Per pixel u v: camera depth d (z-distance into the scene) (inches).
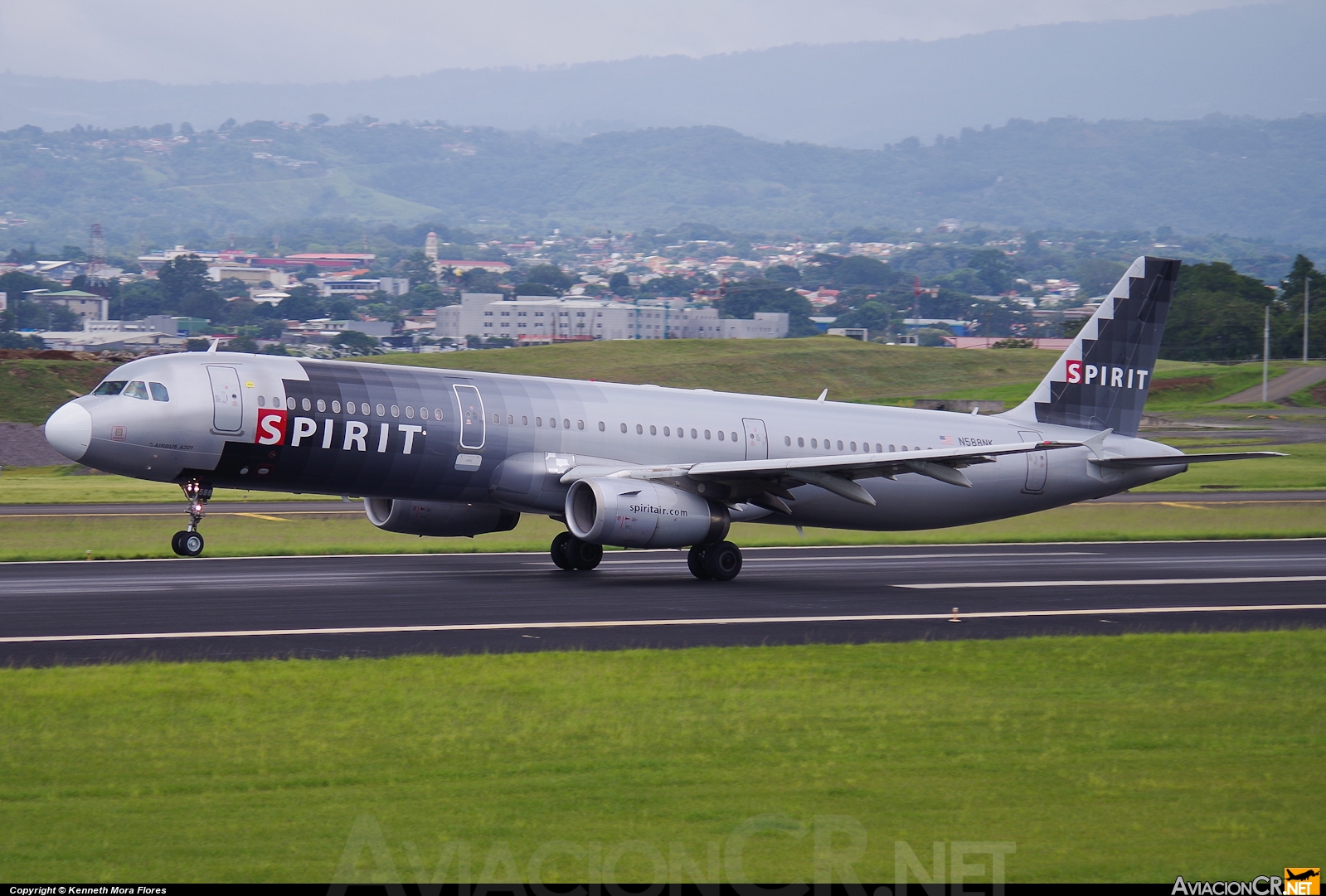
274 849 2037.4
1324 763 2581.2
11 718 2738.7
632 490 5275.6
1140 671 3501.5
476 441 5497.1
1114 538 7677.2
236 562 5915.4
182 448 5078.7
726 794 2319.1
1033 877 1983.3
